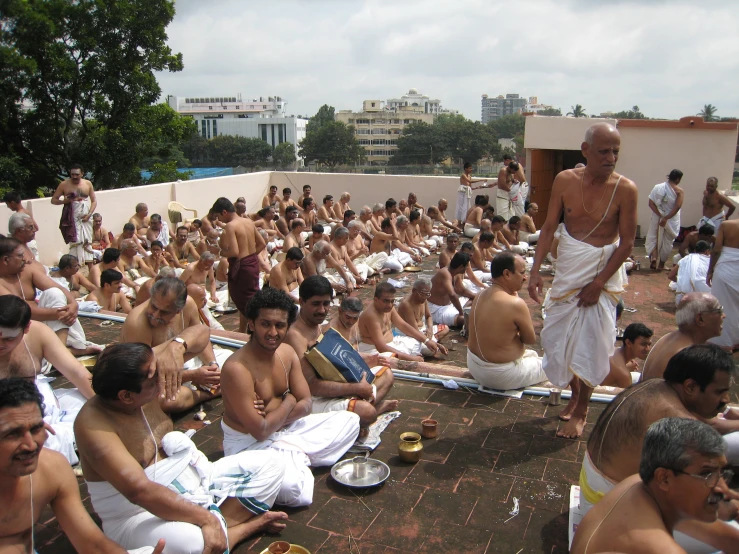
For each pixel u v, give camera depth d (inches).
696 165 559.2
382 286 248.2
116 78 765.9
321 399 182.5
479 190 686.5
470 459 171.8
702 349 117.9
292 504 148.6
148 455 128.4
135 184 866.1
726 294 273.7
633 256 512.7
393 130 4530.0
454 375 232.5
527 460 170.7
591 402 208.2
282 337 154.1
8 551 103.2
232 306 371.2
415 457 169.6
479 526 141.3
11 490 101.9
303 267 385.7
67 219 459.2
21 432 96.8
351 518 145.1
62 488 110.3
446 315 321.7
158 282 182.9
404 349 261.7
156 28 772.6
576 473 163.6
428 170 1147.3
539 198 662.5
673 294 391.5
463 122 3134.8
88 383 176.4
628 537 88.7
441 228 604.1
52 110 773.3
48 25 706.2
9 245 211.9
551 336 184.9
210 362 209.5
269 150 3324.3
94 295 328.8
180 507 119.7
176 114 865.5
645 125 564.4
